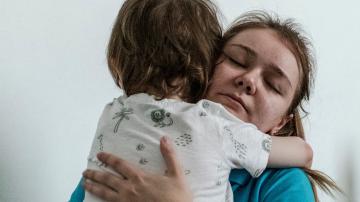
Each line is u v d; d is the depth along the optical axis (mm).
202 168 831
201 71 907
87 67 1262
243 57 943
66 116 1241
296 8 1467
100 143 884
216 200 847
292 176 937
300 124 1079
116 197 831
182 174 819
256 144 893
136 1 957
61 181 1238
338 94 1528
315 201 992
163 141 825
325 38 1508
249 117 932
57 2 1226
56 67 1228
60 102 1233
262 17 1092
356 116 1559
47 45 1217
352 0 1535
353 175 1556
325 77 1511
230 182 938
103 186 854
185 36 906
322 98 1507
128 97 905
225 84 926
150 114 861
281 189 914
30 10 1199
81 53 1254
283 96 959
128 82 916
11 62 1177
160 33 903
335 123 1528
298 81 989
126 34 929
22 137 1186
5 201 1164
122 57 926
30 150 1195
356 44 1548
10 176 1170
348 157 1547
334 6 1516
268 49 939
